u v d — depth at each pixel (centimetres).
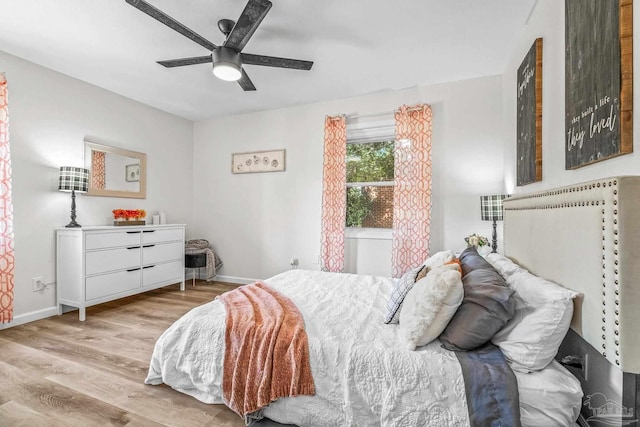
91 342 231
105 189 341
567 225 121
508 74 276
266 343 146
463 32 232
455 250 321
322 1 197
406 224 329
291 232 401
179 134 440
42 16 211
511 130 268
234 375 147
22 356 208
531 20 209
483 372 116
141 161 383
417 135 327
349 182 381
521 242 184
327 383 133
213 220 450
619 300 91
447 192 324
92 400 160
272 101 379
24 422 143
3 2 196
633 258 88
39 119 284
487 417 109
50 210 293
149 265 347
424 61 278
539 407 110
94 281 289
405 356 127
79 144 316
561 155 161
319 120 383
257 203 421
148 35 235
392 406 120
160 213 396
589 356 115
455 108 320
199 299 349
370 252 359
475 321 129
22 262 272
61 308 296
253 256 424
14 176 267
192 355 161
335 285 236
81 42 245
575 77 137
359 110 363
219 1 196
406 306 149
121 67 289
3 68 259
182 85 331
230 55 209
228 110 414
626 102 102
